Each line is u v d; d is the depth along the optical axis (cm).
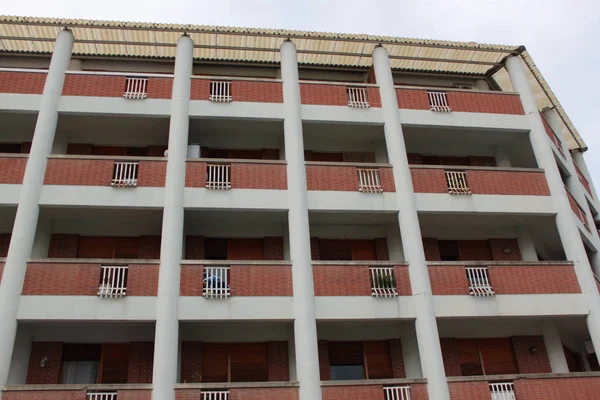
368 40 2081
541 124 2030
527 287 1700
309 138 2027
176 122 1792
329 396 1462
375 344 1805
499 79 2355
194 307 1523
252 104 1883
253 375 1700
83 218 1748
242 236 1884
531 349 1833
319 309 1577
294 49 2019
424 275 1662
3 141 1922
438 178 1848
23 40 2005
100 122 1850
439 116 1983
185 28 1980
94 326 1641
